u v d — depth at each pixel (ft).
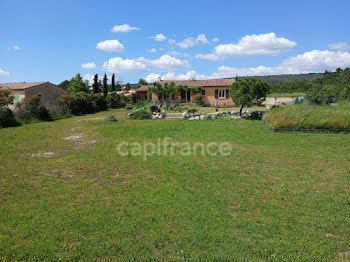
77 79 163.84
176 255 12.55
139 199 18.62
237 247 13.08
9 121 64.80
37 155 32.35
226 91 106.63
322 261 12.14
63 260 12.11
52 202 18.21
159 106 96.58
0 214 16.43
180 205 17.62
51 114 82.84
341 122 46.65
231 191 20.27
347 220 15.80
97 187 21.16
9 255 12.44
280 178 23.44
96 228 14.71
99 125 62.23
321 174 24.71
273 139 42.14
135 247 13.05
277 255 12.46
